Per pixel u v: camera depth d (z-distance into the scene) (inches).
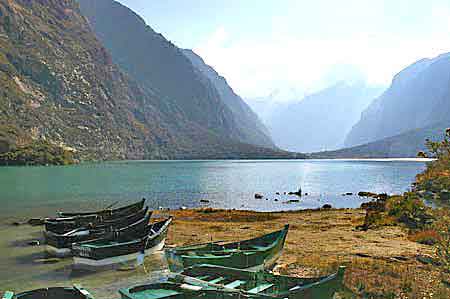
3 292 764.0
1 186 3659.0
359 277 707.4
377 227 1341.0
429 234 1075.3
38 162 7372.1
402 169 7568.9
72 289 594.9
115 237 1018.7
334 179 5009.8
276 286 601.3
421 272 749.3
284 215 1761.8
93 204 2484.0
